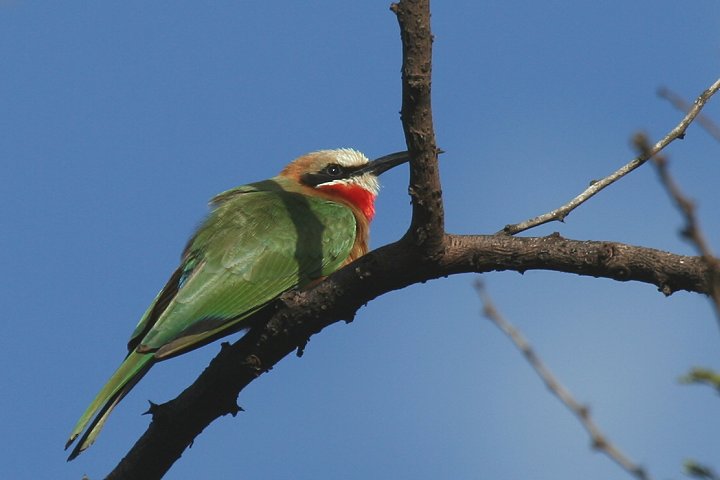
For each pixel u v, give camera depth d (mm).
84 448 11242
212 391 10789
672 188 4816
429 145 9242
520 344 7000
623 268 9938
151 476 11008
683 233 4844
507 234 10422
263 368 10898
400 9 8742
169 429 10805
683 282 9805
